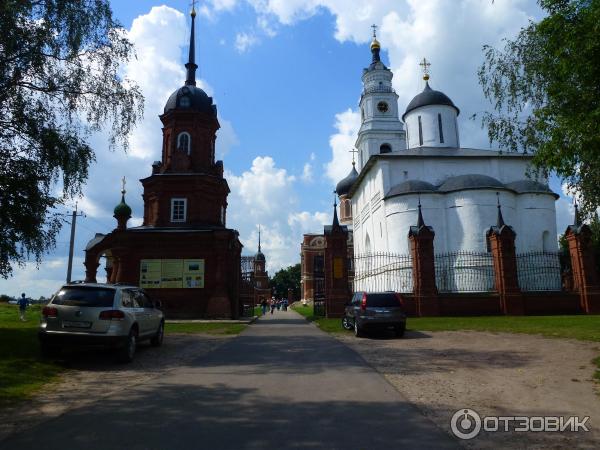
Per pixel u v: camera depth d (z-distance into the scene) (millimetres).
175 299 28891
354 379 9219
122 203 31734
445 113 46469
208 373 10008
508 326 19609
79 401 7508
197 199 31500
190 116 32906
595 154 9938
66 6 14055
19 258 14469
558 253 31766
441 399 7531
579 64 9609
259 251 98750
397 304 17453
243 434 5723
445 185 35969
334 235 27891
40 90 14414
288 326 24125
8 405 7211
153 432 5812
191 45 36719
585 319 22031
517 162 39312
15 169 13742
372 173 41906
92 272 31031
